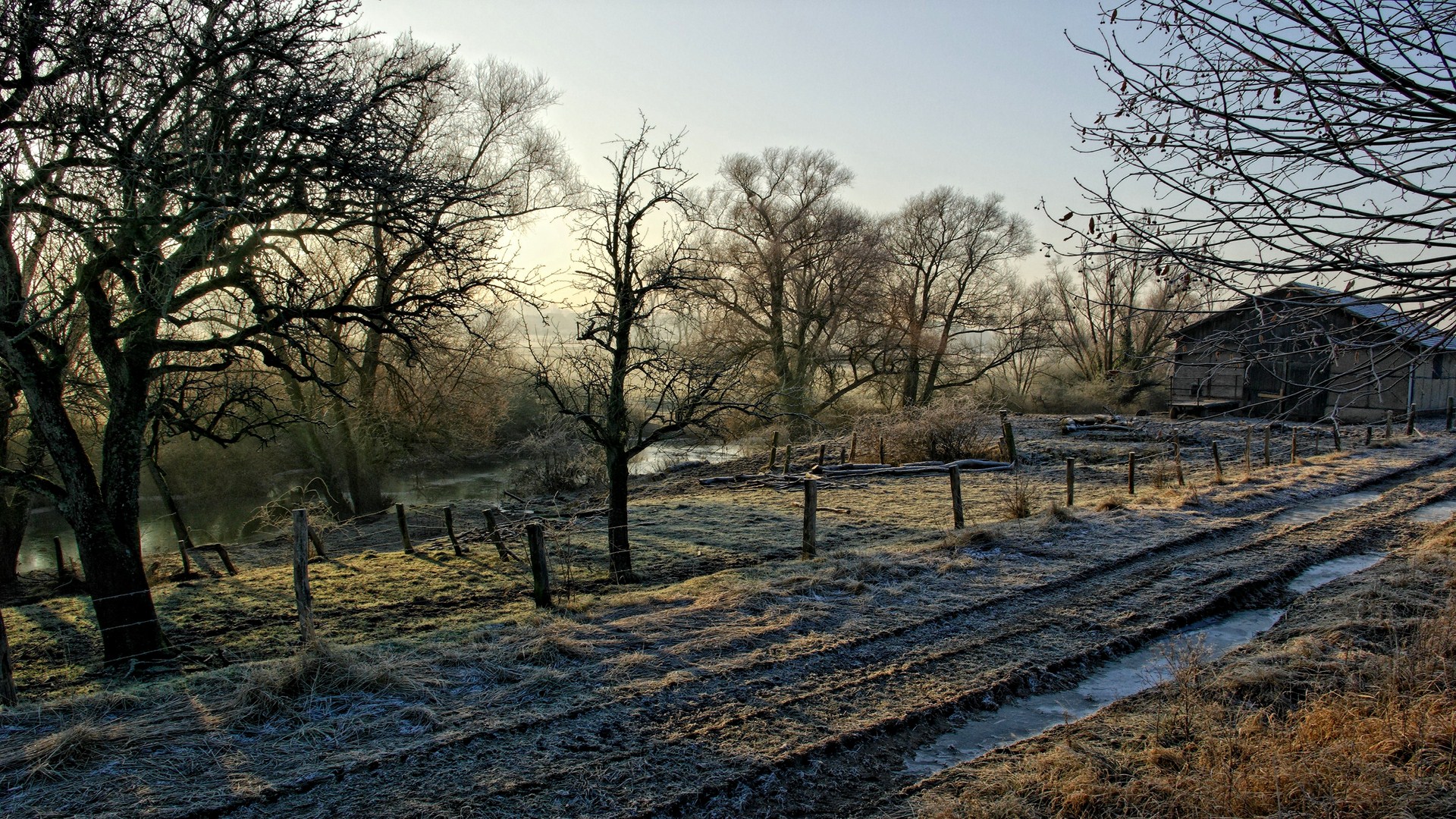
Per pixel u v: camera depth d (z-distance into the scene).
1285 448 26.25
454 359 20.48
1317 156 4.43
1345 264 4.36
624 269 13.79
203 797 5.25
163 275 9.96
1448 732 5.74
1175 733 6.27
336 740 6.08
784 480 24.06
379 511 26.92
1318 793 5.14
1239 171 4.46
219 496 29.83
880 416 30.75
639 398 17.92
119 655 9.69
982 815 5.18
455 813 5.18
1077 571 11.30
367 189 10.54
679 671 7.57
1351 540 13.28
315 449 27.25
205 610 12.30
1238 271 4.62
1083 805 5.22
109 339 10.20
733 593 10.02
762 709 6.82
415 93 12.03
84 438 19.09
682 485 26.50
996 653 8.26
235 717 6.36
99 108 9.02
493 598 12.33
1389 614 8.77
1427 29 4.09
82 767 5.61
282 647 10.30
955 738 6.54
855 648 8.30
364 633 10.63
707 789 5.57
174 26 9.60
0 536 17.28
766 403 15.77
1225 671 7.45
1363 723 6.00
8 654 7.38
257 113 9.91
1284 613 9.71
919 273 48.03
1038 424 34.56
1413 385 32.12
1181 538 13.25
